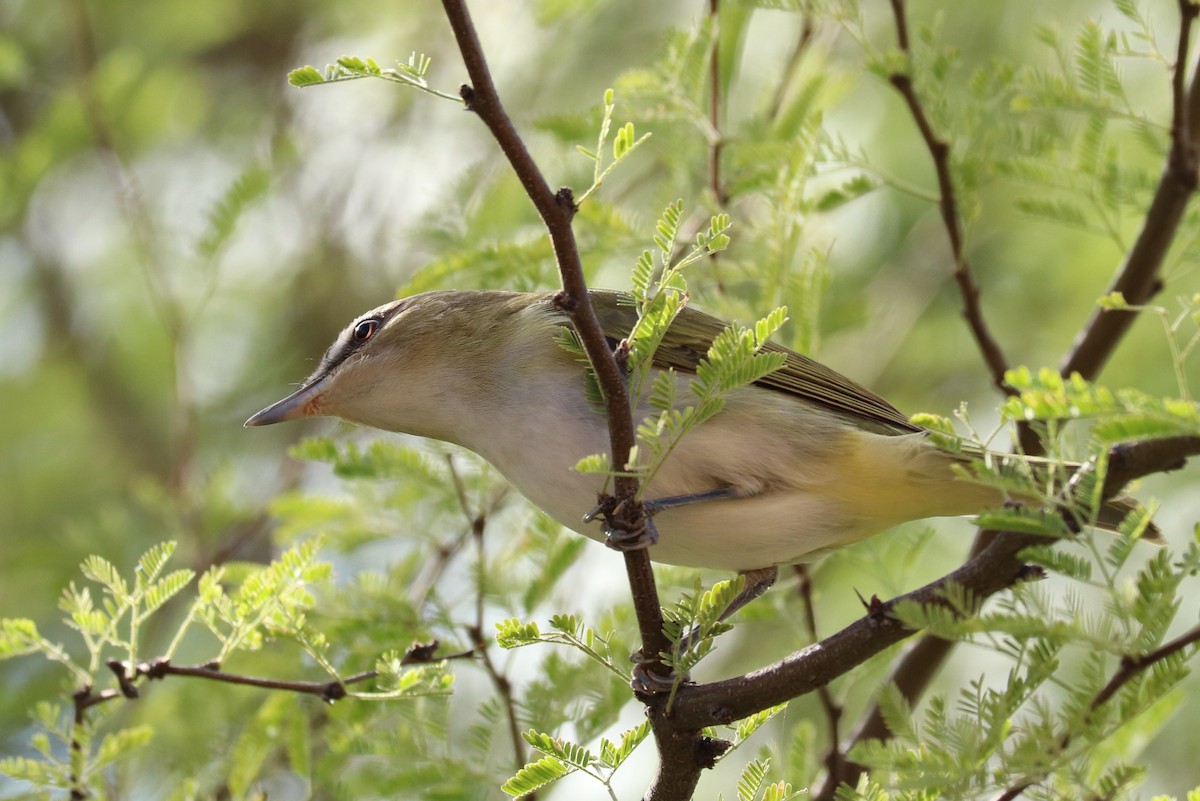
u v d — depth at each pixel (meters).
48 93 15.57
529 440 8.59
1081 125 10.63
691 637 7.05
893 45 11.93
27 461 15.43
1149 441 6.03
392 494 10.81
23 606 12.66
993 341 10.07
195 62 16.42
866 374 14.02
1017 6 13.93
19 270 16.19
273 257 15.96
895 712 6.95
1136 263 9.84
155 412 15.64
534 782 6.79
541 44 14.73
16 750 11.30
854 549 10.25
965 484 8.30
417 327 9.16
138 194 14.07
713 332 8.86
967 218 10.09
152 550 8.27
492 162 12.27
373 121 15.75
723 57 11.31
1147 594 5.99
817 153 9.91
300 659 10.62
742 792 7.02
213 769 10.38
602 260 10.58
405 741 9.40
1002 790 6.52
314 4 16.20
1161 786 11.90
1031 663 6.39
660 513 8.52
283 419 9.38
